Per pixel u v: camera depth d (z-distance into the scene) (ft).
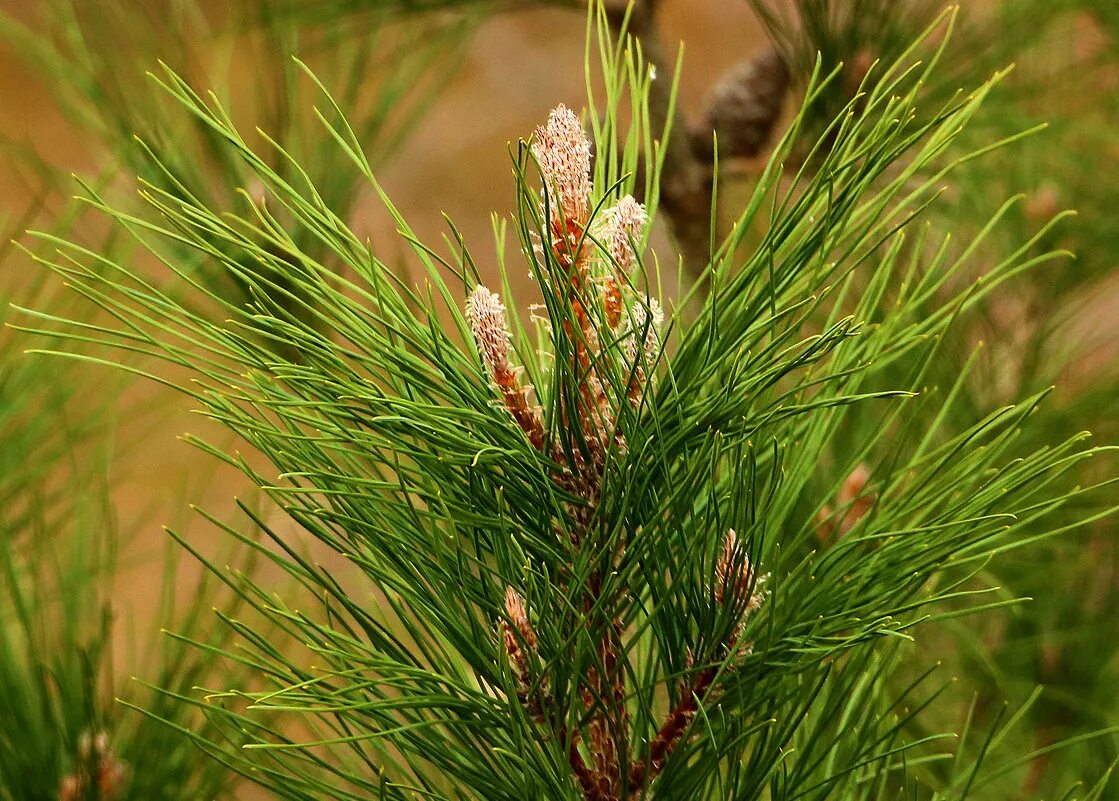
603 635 3.00
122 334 2.87
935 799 3.21
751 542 2.93
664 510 2.92
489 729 3.01
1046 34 4.54
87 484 3.75
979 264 4.40
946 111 2.90
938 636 4.02
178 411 4.06
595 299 2.92
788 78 3.92
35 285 3.77
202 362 2.90
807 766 3.18
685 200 3.86
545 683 2.99
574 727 3.00
